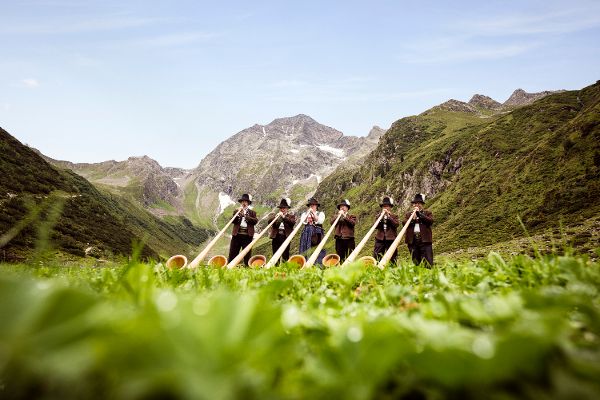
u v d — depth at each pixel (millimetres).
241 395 711
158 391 556
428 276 5141
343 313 2648
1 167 104812
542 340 789
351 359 873
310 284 4977
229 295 735
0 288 578
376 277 5426
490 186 169750
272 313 739
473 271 4641
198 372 582
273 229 19141
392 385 1064
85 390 640
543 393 829
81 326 546
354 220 17875
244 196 18750
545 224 107188
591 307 1510
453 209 184750
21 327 548
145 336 583
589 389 837
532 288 3117
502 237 118688
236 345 656
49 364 537
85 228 99500
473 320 1683
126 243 106188
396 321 1141
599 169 117062
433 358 847
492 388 864
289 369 1014
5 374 613
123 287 1801
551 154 144375
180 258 8375
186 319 651
